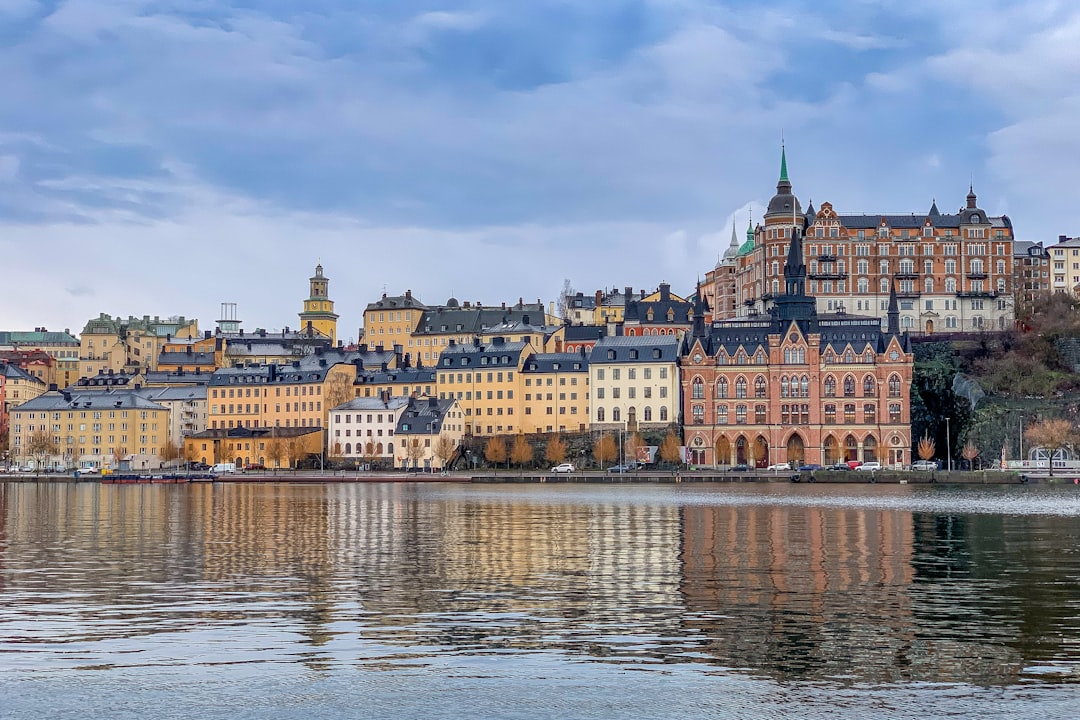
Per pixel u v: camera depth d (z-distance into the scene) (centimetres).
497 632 7812
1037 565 10925
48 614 8456
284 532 14638
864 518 16412
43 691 6450
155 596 9256
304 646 7419
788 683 6562
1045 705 6144
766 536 13762
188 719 6016
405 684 6556
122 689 6481
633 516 17025
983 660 7019
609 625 8025
